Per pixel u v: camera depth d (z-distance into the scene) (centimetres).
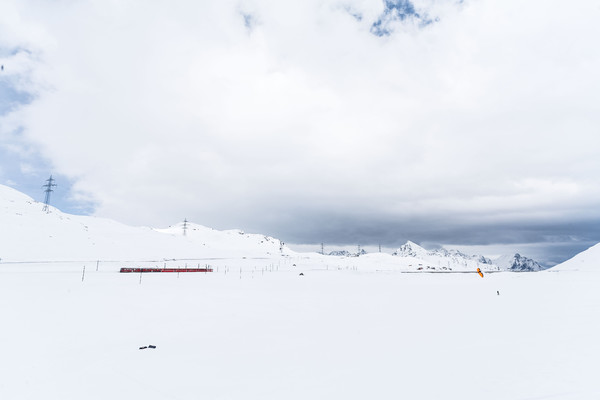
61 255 9412
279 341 1870
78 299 3148
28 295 3253
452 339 1873
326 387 1195
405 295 4291
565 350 1587
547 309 2917
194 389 1196
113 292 3762
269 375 1329
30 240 9725
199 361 1513
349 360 1513
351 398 1091
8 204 12612
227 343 1823
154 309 2814
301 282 6206
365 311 2933
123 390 1188
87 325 2152
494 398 1061
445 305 3331
